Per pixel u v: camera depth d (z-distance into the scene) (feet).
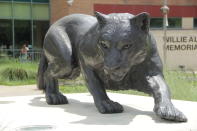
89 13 82.07
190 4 91.97
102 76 17.97
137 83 17.46
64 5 80.69
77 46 19.10
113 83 17.87
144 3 87.35
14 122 16.03
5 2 81.76
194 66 85.51
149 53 16.79
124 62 15.01
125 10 85.76
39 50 83.41
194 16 92.43
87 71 18.25
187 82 39.01
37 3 83.56
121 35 14.93
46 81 21.68
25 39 83.35
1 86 52.01
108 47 15.11
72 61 19.51
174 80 36.27
